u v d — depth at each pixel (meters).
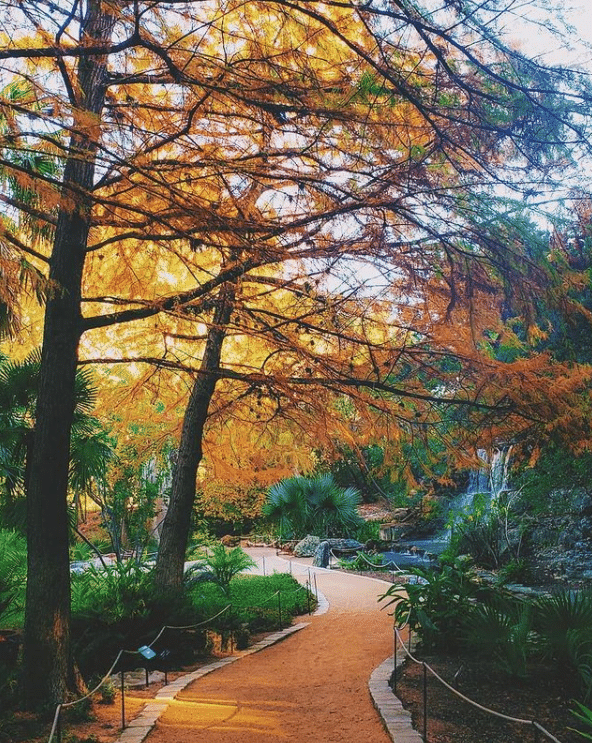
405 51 4.78
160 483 14.62
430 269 6.36
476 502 20.22
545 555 17.89
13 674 6.76
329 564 21.19
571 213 5.80
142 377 10.49
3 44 5.20
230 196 6.07
